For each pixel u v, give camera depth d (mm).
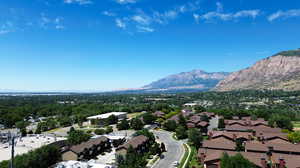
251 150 63469
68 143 82375
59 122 143625
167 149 78375
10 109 179500
